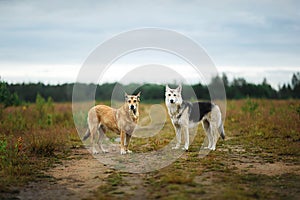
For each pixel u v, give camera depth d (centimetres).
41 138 1152
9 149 1023
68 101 3120
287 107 1934
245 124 1525
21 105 2080
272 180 737
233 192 630
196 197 611
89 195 659
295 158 956
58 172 834
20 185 723
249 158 962
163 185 695
